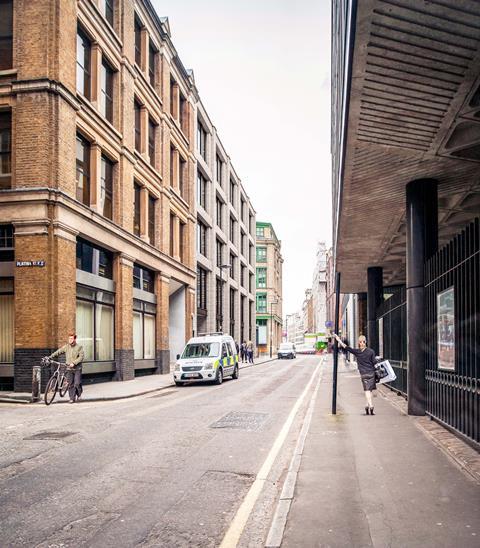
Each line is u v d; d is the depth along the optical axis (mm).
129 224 23906
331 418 10703
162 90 29312
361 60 7363
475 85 7941
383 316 19969
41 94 17250
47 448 8234
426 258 11648
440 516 4598
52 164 17281
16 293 16859
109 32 22203
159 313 28625
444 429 9102
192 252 35750
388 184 12562
